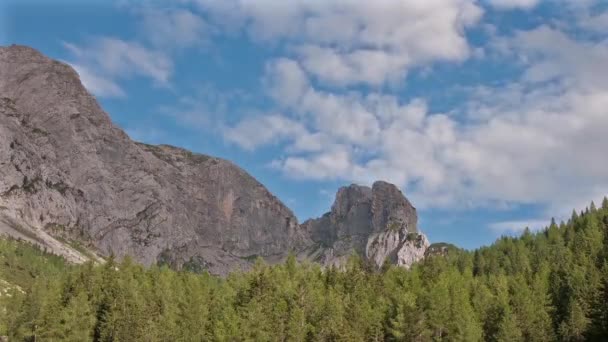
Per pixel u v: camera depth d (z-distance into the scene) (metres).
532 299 167.88
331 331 145.75
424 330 147.12
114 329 158.12
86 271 192.88
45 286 187.88
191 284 190.38
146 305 167.50
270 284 174.62
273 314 156.25
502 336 148.75
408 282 187.50
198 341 154.25
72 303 166.88
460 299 163.62
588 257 199.75
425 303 155.62
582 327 150.88
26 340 162.62
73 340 159.00
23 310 167.25
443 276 186.88
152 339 151.25
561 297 173.25
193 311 163.38
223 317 157.75
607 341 148.00
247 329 149.12
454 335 147.12
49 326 161.62
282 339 149.38
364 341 148.38
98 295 179.88
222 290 185.62
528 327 155.00
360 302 165.88
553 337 153.38
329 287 181.38
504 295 171.50
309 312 161.50
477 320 159.38
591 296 158.75
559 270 195.62
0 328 162.75
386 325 154.50
